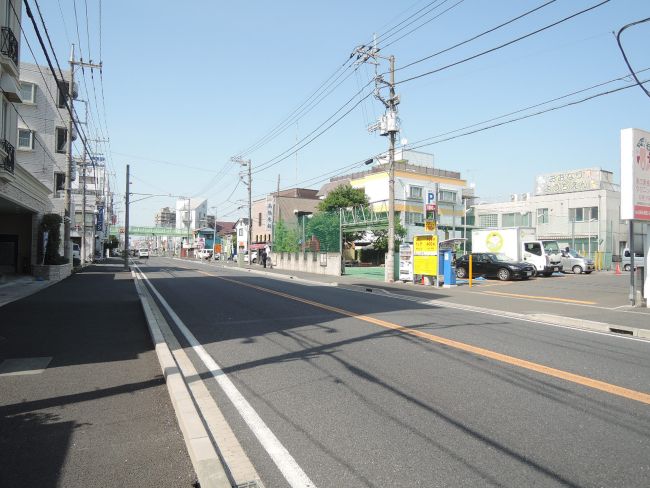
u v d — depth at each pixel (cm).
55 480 359
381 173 5409
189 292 1867
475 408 519
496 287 2203
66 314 1252
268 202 6200
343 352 787
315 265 3453
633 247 1494
